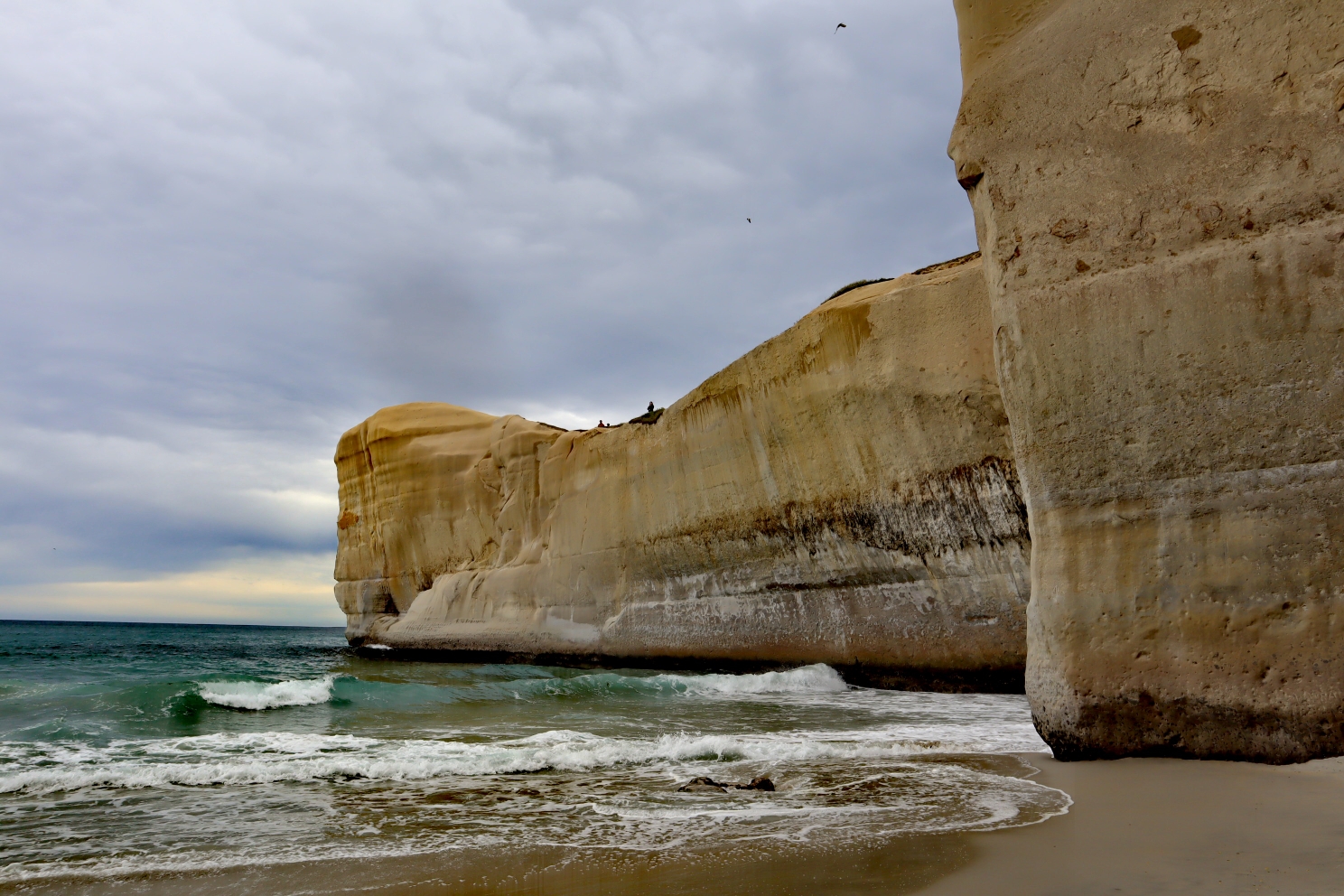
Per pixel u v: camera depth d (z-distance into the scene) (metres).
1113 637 4.94
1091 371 5.28
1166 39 5.34
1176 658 4.70
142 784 5.45
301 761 6.06
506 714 9.30
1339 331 4.45
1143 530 4.97
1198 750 4.60
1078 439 5.30
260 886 3.31
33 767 5.98
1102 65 5.61
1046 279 5.57
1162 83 5.31
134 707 8.91
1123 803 3.86
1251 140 4.90
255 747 6.84
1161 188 5.20
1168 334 5.00
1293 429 4.53
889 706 9.90
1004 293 5.80
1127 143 5.39
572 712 9.56
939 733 7.51
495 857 3.60
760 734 7.57
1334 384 4.43
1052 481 5.39
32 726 7.87
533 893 3.06
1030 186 5.79
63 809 4.77
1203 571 4.71
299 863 3.62
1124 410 5.12
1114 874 2.79
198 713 8.91
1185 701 4.63
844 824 3.91
